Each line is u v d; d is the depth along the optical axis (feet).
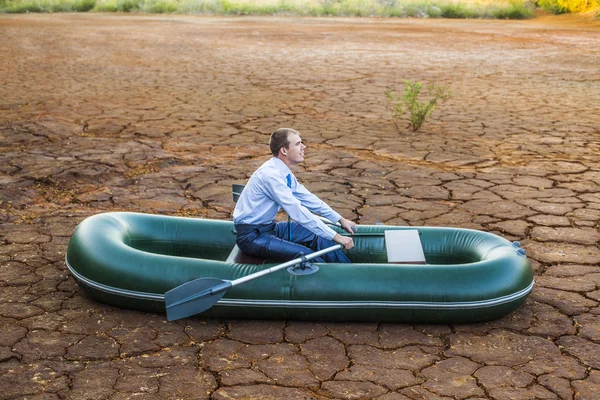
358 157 29.48
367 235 16.62
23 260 17.98
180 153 29.99
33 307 15.31
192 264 14.88
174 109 40.37
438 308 14.37
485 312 14.49
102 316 14.96
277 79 53.31
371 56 69.10
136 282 14.80
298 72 57.31
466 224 21.22
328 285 14.42
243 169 27.45
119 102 42.45
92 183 25.46
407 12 140.36
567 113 40.63
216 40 83.51
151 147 30.94
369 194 24.25
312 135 33.88
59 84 49.32
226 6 138.62
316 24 112.37
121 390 12.17
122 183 25.40
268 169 15.33
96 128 34.78
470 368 13.04
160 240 17.12
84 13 135.44
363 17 134.72
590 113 40.68
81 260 15.39
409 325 14.73
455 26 112.16
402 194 24.27
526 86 51.06
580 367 13.10
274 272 14.65
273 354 13.51
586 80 54.29
